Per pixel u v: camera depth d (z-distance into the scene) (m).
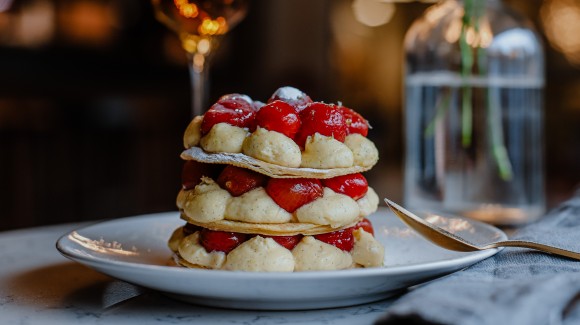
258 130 0.53
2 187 1.48
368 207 0.55
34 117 1.52
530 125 0.78
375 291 0.48
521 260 0.52
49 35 1.59
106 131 1.63
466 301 0.43
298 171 0.52
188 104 1.78
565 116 2.62
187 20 0.70
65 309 0.50
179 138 1.76
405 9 2.64
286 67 2.16
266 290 0.46
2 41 1.50
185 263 0.54
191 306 0.50
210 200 0.53
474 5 0.77
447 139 0.77
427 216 0.64
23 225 1.49
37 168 1.52
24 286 0.54
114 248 0.58
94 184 1.61
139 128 1.68
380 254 0.55
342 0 2.47
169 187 1.74
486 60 0.77
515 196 0.77
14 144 1.49
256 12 2.06
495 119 0.77
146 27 1.75
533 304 0.43
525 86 0.77
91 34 1.67
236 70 2.04
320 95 2.23
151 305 0.50
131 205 1.65
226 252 0.53
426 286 0.46
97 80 1.66
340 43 2.49
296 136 0.53
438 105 0.78
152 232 0.61
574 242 0.54
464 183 0.77
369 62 2.64
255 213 0.52
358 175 0.55
